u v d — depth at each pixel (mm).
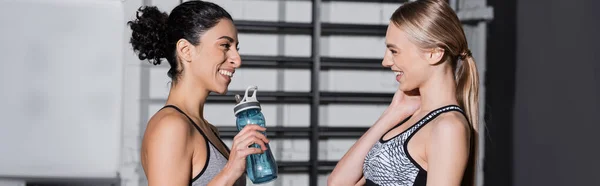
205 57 1940
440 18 1889
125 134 4258
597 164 3953
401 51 1929
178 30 1945
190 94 1974
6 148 4082
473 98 1960
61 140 4156
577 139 4078
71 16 4148
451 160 1787
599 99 3945
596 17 3969
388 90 4633
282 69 4504
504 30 4449
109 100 4230
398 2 4609
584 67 4039
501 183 4473
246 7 4465
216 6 1981
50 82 4137
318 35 4398
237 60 1984
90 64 4195
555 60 4180
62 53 4152
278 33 4492
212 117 4406
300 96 4457
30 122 4113
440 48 1890
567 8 4109
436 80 1928
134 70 4258
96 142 4215
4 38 4066
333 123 4578
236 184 1976
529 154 4328
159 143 1811
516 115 4402
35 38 4109
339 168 2248
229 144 4398
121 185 4250
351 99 4578
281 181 4496
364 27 4543
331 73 4559
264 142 1852
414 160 1889
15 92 4086
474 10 4473
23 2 4078
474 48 4527
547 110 4234
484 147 4527
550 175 4223
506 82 4453
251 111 1902
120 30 4215
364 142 2230
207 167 1900
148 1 4242
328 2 4547
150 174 1819
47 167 4137
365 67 4574
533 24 4297
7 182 4062
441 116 1861
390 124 2221
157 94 4301
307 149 4547
